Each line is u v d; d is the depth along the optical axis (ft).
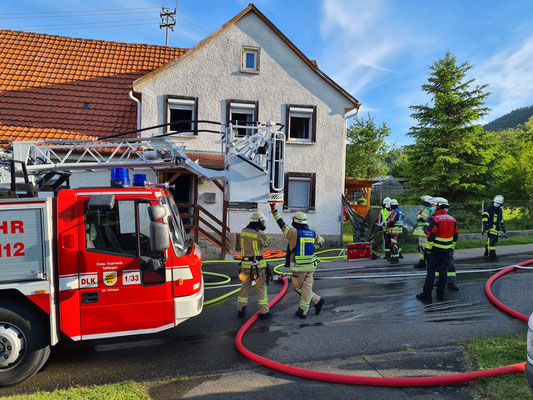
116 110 41.04
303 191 43.73
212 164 36.32
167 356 14.67
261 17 41.22
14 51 45.09
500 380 11.60
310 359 13.89
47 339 13.09
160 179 37.29
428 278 20.89
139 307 13.82
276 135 22.17
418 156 64.69
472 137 60.64
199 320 18.70
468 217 43.91
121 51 48.52
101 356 14.88
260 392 11.61
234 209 41.01
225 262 34.55
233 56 41.14
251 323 17.57
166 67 39.42
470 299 20.81
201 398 11.34
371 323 17.56
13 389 12.44
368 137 97.81
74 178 37.24
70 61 45.60
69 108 40.19
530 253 33.99
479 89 60.70
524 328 16.26
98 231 13.62
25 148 24.08
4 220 12.67
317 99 43.04
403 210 42.60
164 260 13.99
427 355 13.85
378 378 11.85
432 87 63.16
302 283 18.60
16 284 12.63
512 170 57.72
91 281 13.38
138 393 11.70
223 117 41.01
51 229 13.05
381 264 31.71
